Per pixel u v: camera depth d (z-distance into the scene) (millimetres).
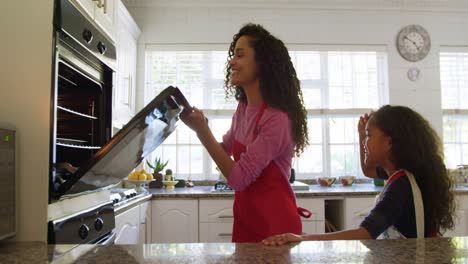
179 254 630
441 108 3627
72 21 1194
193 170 3570
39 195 1026
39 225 1020
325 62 3662
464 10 3672
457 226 2877
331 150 3662
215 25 3516
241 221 1073
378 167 1237
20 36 1072
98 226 1392
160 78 3539
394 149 1010
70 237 1147
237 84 1076
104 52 1540
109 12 1638
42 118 1046
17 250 780
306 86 3639
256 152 965
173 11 3502
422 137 1005
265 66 1033
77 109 1585
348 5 3570
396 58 3629
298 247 675
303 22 3572
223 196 2777
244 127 1109
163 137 1226
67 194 1082
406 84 3621
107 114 1630
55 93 1082
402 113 1048
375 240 739
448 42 3668
